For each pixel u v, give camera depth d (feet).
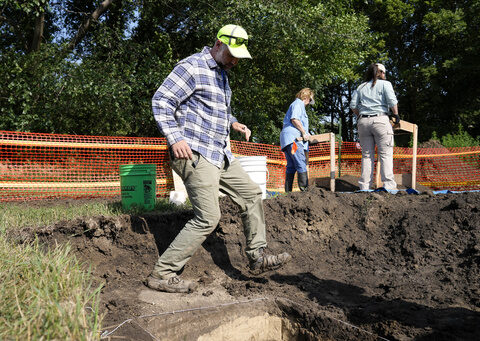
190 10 36.96
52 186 18.76
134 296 10.41
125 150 22.09
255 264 11.43
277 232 14.48
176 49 39.88
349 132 96.63
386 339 8.84
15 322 6.97
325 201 15.60
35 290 7.79
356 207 15.81
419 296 10.50
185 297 10.73
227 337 10.29
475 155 33.76
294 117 19.40
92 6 38.11
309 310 10.37
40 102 29.50
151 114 33.19
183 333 9.60
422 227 13.96
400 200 16.07
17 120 27.63
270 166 27.17
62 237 11.87
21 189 18.48
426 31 72.74
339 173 27.22
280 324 10.91
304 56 39.52
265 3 33.65
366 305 10.44
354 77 51.90
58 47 30.81
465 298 10.09
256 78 42.80
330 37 38.09
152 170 14.35
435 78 70.85
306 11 37.88
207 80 9.86
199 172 9.86
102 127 33.32
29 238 11.29
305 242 14.39
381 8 71.41
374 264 13.16
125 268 12.05
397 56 77.10
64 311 7.27
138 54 33.94
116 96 30.07
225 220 13.91
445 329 8.65
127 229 12.73
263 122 41.63
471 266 11.51
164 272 10.84
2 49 34.22
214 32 34.78
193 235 10.40
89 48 35.12
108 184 20.06
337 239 14.62
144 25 38.60
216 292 11.27
